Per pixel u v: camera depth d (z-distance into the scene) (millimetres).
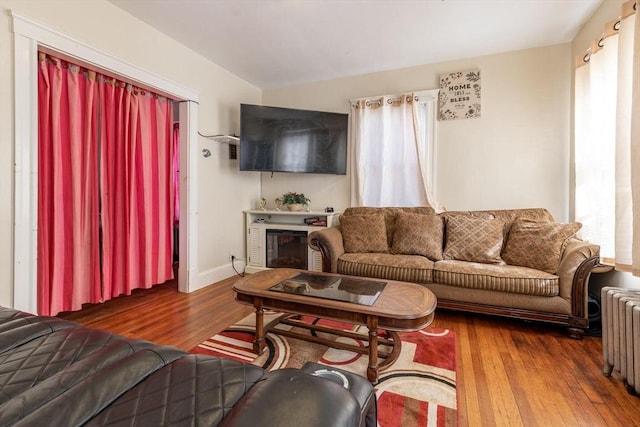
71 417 615
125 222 2898
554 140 3160
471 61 3441
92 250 2682
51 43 2104
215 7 2537
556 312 2301
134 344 950
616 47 2205
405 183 3684
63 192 2447
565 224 2576
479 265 2602
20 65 1950
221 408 649
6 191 1935
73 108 2441
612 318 1703
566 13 2613
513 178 3312
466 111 3459
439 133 3578
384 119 3723
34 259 2066
